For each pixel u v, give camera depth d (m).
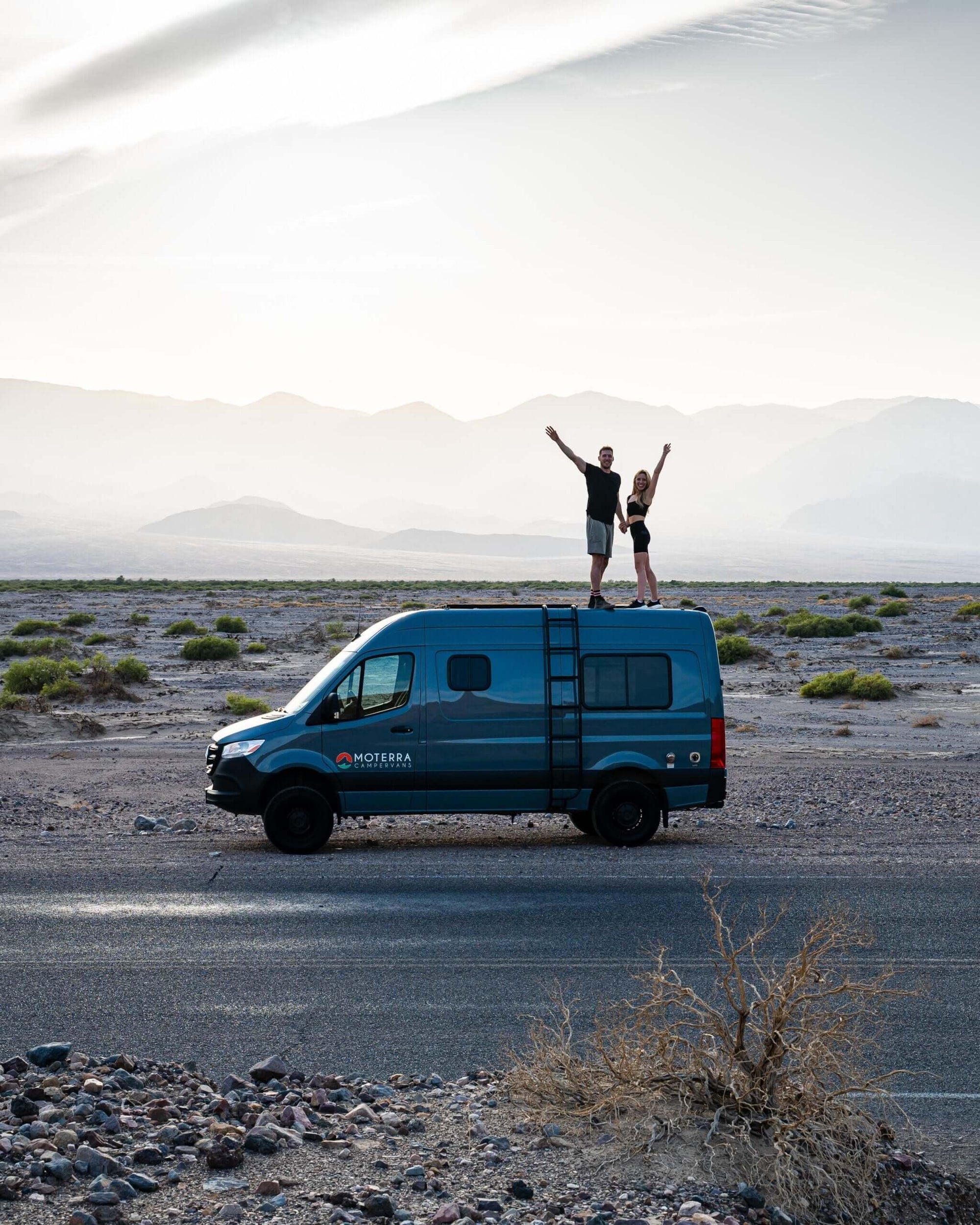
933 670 40.50
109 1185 4.97
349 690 14.11
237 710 28.98
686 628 14.52
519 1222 4.79
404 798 14.09
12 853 13.76
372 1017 8.06
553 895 11.73
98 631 57.91
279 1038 7.64
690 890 11.92
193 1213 4.82
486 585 129.50
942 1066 7.32
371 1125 5.91
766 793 18.59
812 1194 5.20
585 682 14.30
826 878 12.45
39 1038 7.62
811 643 51.41
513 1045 7.48
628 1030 6.45
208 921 10.71
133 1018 8.05
